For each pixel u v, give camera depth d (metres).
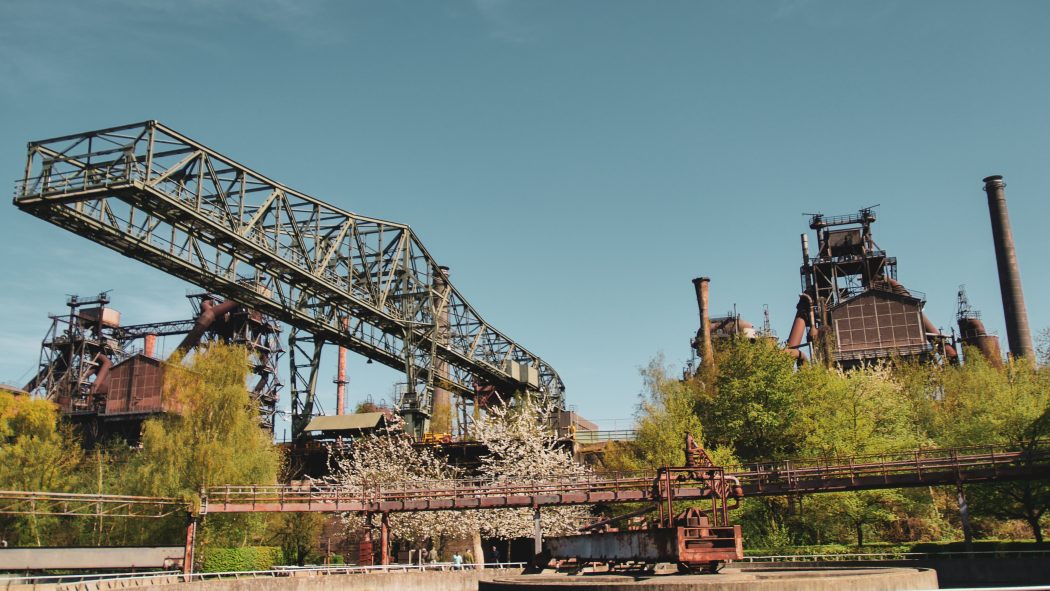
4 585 29.91
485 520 55.25
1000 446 44.62
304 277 56.44
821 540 52.62
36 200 42.72
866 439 53.09
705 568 25.64
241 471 49.69
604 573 27.25
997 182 96.88
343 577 39.47
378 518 54.66
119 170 44.53
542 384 104.50
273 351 97.12
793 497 50.31
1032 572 34.56
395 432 68.69
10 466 54.88
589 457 72.00
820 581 22.80
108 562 36.62
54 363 98.31
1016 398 50.72
